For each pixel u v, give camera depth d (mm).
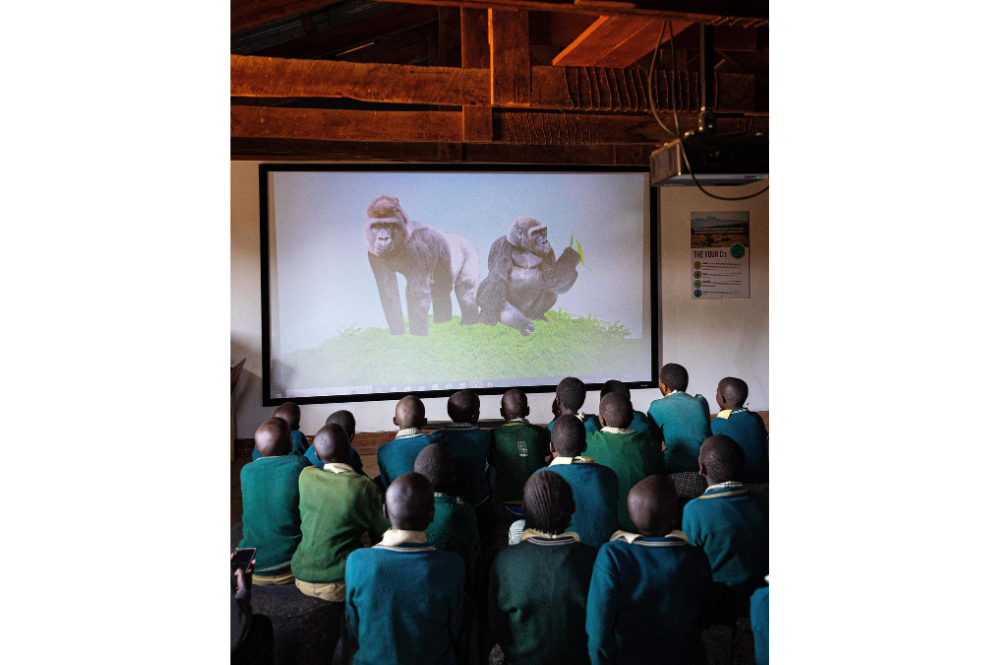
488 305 6449
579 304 6652
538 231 6527
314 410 6137
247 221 6020
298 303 6098
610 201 6672
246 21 4832
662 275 6859
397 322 6273
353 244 6172
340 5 5465
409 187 6258
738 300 7031
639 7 2105
